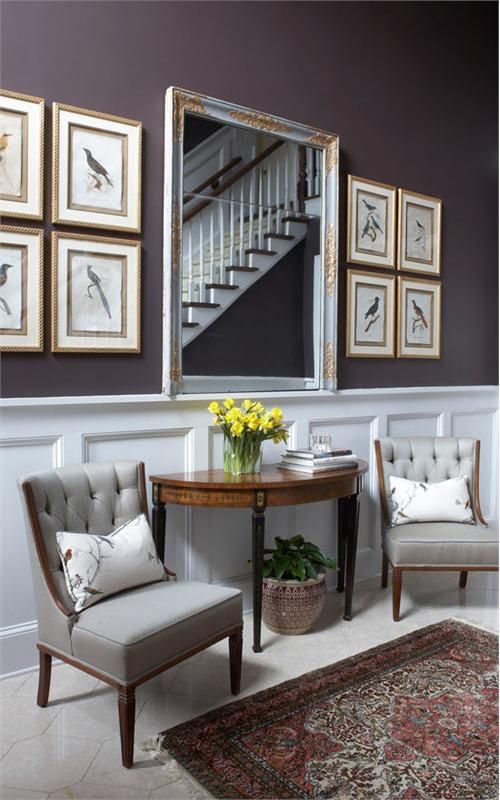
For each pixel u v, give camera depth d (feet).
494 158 15.37
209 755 6.71
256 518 9.05
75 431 9.01
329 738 7.05
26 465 8.67
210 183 10.21
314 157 11.47
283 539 10.98
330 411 12.14
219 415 9.71
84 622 6.90
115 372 9.44
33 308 8.61
